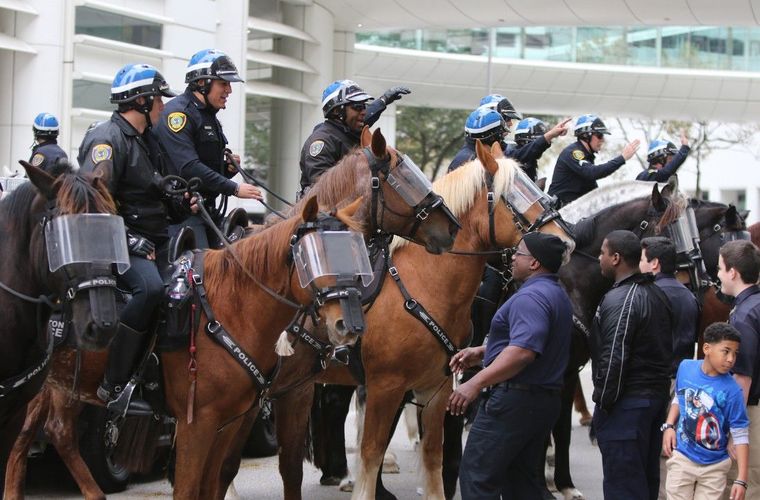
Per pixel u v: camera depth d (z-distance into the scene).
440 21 25.53
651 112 35.84
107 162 6.62
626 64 37.84
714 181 50.62
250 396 6.86
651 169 14.36
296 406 8.48
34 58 16.00
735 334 7.21
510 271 8.77
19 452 8.72
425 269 8.09
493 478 7.12
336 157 8.92
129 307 6.71
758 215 49.53
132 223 7.21
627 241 7.86
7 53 16.05
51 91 16.09
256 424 11.57
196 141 8.08
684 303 8.63
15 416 6.93
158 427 8.41
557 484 9.80
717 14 23.52
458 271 8.10
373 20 25.42
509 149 11.05
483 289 9.43
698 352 11.13
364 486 8.08
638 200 9.73
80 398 7.47
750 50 37.59
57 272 6.25
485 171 8.18
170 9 18.56
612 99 35.09
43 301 6.51
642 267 8.86
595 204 10.00
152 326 6.81
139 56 18.27
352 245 6.43
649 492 7.77
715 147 45.94
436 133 46.69
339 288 6.30
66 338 6.87
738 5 22.80
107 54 17.66
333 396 10.34
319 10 24.17
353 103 8.87
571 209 10.12
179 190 7.25
